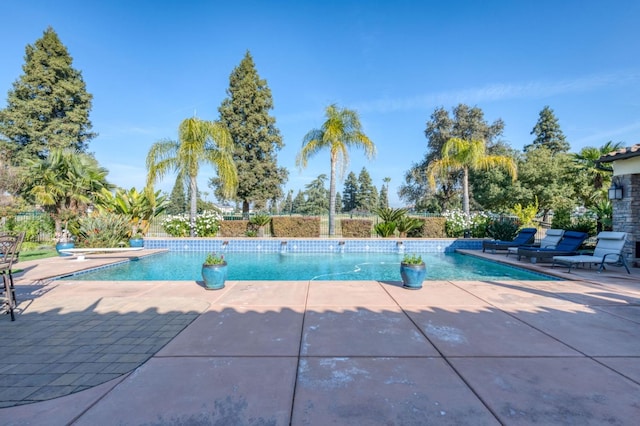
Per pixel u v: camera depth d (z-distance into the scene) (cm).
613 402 210
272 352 289
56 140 2255
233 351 291
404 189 3002
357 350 293
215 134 1398
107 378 243
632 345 306
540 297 489
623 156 761
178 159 1364
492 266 940
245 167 2439
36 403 211
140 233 1318
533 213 1441
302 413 198
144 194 1365
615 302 461
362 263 1037
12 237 400
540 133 3912
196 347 300
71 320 380
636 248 774
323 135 1525
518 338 322
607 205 1055
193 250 1305
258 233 1511
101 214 1173
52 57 2389
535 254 814
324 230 1664
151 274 830
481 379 240
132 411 201
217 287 538
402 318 386
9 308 379
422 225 1496
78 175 1338
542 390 225
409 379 240
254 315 398
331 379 240
